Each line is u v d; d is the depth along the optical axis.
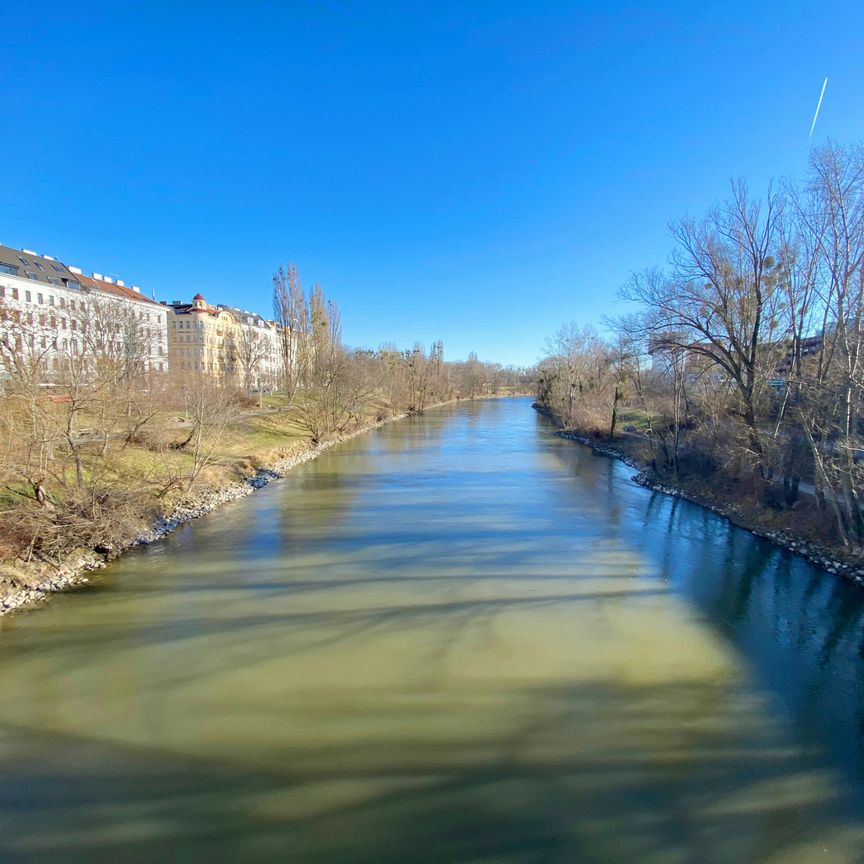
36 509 11.79
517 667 8.58
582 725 7.19
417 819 5.62
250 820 5.58
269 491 21.56
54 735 6.86
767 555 14.21
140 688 7.89
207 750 6.61
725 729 7.17
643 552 14.40
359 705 7.54
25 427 12.67
